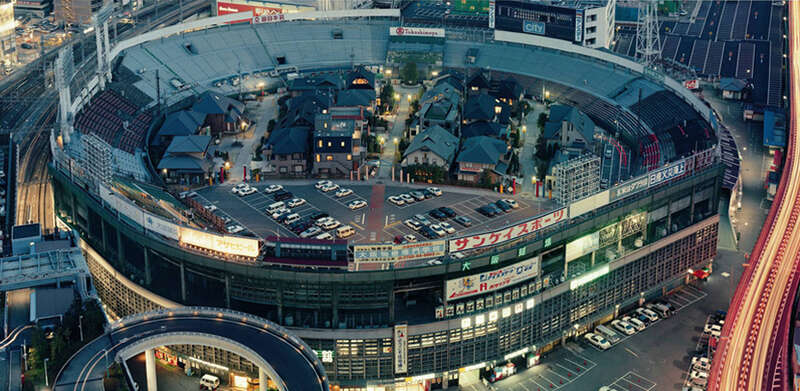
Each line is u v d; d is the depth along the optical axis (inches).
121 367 5634.8
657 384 6579.7
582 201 6835.6
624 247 7396.7
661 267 7623.0
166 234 6688.0
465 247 6373.0
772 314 7283.5
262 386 6092.5
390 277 6269.7
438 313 6397.6
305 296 6392.7
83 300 6304.1
